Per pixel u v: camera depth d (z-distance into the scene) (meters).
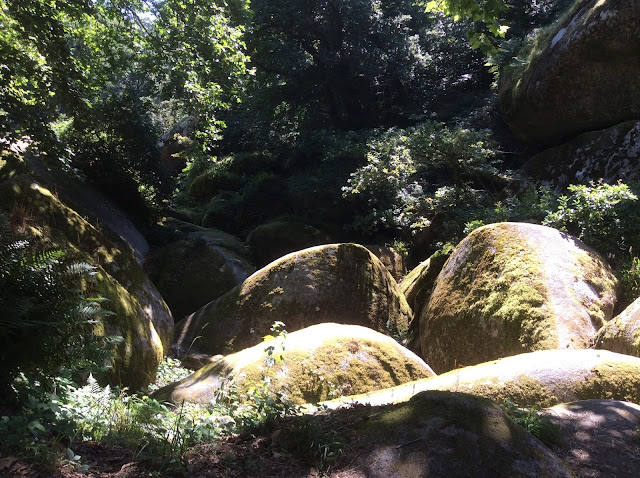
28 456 2.73
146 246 13.92
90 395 4.06
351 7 20.88
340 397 5.68
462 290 8.38
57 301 3.63
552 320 7.08
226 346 9.34
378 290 9.87
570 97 13.09
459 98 21.25
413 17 24.09
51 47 9.10
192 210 21.58
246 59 11.43
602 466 3.44
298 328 9.37
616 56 12.23
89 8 9.62
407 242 16.58
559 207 9.88
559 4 18.48
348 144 19.69
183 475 2.87
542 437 3.71
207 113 11.42
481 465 2.87
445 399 3.34
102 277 6.88
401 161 14.95
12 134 9.37
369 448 3.08
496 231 8.50
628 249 9.07
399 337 9.62
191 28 10.80
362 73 21.59
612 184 12.10
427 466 2.85
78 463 2.83
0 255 3.54
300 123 23.48
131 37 11.56
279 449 3.23
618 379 4.99
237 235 18.97
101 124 12.14
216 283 13.12
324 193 18.75
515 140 16.41
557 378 5.02
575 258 8.02
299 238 16.56
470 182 15.40
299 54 21.05
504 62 15.67
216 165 23.75
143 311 7.77
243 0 13.75
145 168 15.07
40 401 3.41
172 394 5.82
